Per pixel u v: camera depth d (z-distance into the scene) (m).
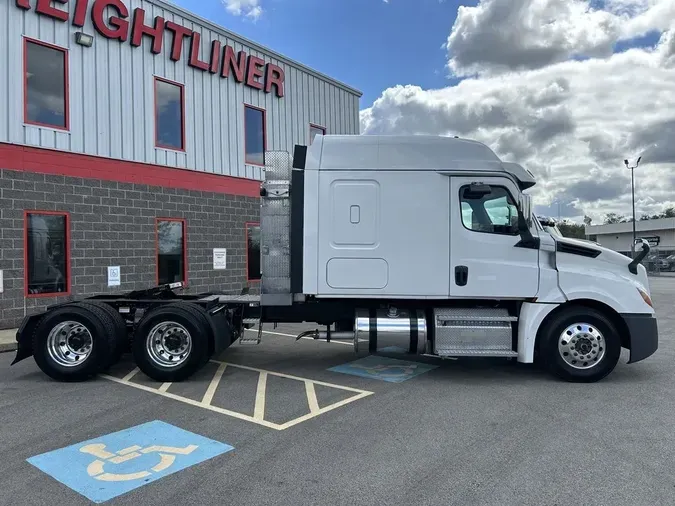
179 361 6.72
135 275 12.65
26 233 10.59
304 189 6.78
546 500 3.52
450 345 6.74
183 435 4.79
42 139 10.89
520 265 6.68
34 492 3.65
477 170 6.70
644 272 6.87
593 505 3.45
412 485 3.76
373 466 4.09
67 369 6.71
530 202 6.65
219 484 3.77
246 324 8.12
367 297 6.75
